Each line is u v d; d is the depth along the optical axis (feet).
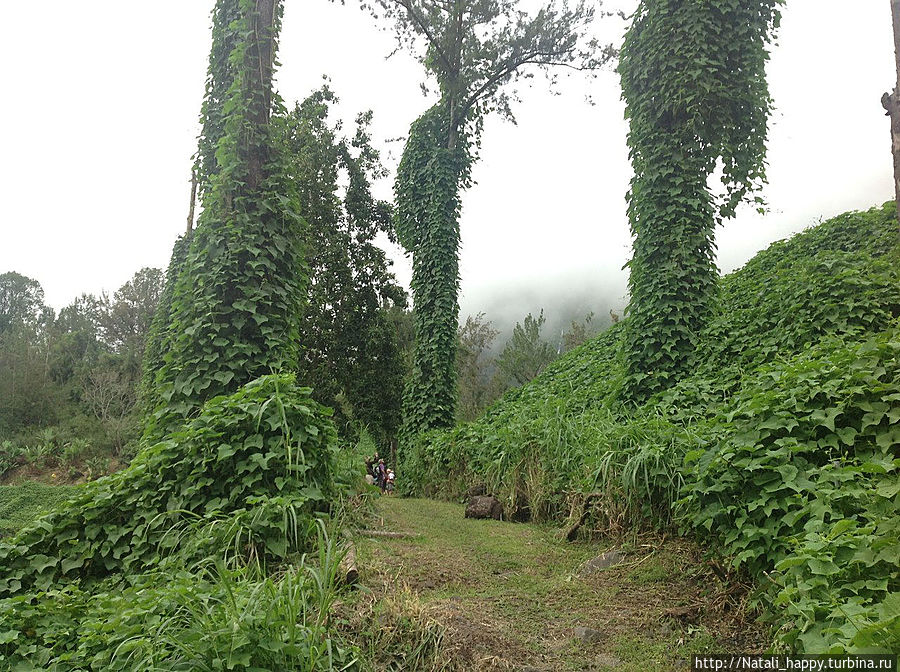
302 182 68.39
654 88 28.71
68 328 162.50
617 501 17.01
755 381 15.76
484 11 56.08
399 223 56.34
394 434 71.82
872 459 10.66
